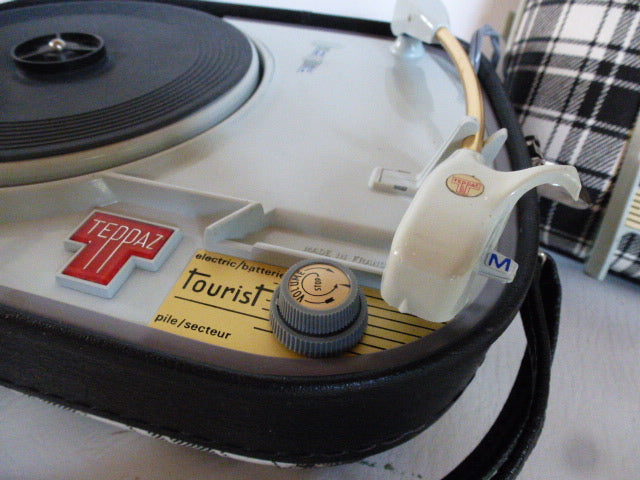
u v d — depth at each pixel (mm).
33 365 295
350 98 458
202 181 355
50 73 422
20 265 308
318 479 350
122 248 310
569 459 384
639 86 497
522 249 315
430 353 258
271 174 362
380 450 309
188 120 382
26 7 543
